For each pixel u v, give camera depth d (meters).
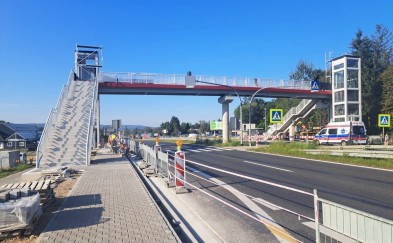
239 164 19.03
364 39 64.44
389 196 9.55
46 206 8.41
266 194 10.27
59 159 18.58
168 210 8.55
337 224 4.03
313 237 6.25
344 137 34.69
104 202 8.98
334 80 45.44
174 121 134.38
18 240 6.07
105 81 40.03
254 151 29.50
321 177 13.41
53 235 6.16
